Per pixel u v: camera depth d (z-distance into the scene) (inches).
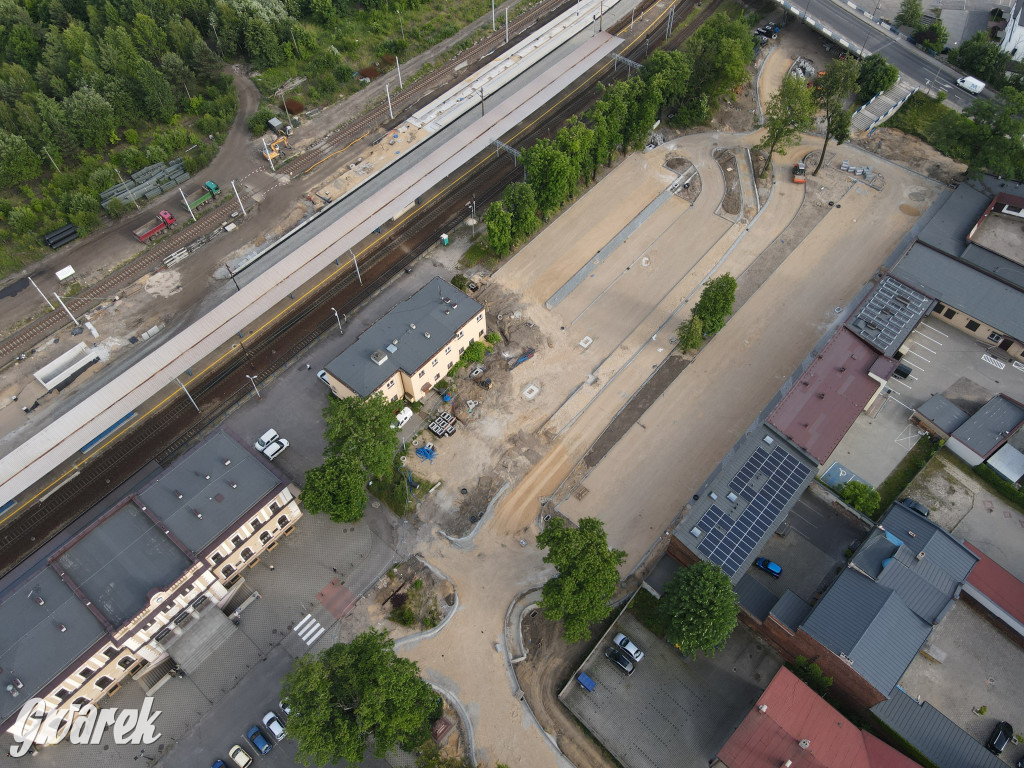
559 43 6761.8
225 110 6092.5
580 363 4630.9
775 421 3961.6
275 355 4628.4
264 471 3636.8
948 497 3966.5
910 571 3363.7
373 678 2920.8
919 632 3184.1
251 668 3447.3
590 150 5452.8
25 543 3809.1
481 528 3900.1
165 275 4982.8
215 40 6648.6
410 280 5044.3
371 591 3690.9
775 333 4773.6
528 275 5093.5
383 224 5378.9
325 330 4758.9
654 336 4773.6
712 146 6038.4
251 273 4928.6
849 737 3004.4
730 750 2950.3
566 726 3302.2
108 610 3159.5
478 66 6727.4
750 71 6712.6
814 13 7062.0
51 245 5128.0
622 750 3238.2
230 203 5482.3
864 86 6176.2
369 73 6614.2
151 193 5477.4
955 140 5374.0
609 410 4404.5
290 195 5526.6
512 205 4936.0
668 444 4252.0
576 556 3270.2
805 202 5585.6
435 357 4252.0
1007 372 4515.3
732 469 3804.1
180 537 3371.1
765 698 3075.8
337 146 5935.0
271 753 3216.0
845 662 3046.3
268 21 6545.3
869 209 5511.8
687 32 7101.4
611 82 6594.5
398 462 4109.3
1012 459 4057.6
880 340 4333.2
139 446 4192.9
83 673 3093.0
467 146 5546.3
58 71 5979.3
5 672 2974.9
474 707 3316.9
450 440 4244.6
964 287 4726.9
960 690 3371.1
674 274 5123.0
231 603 3636.8
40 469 3868.1
